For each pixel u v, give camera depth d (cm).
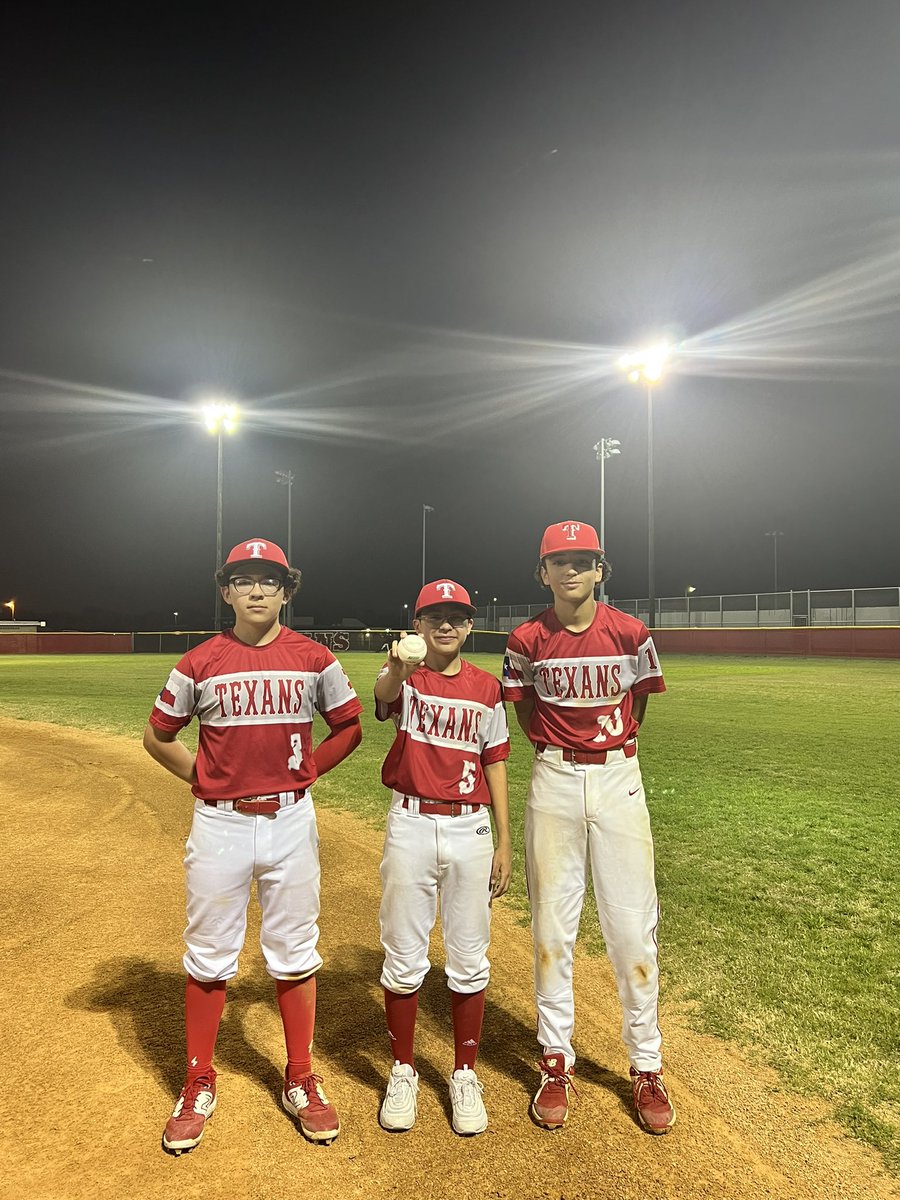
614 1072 266
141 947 367
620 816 243
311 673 241
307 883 239
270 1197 204
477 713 244
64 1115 237
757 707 1316
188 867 234
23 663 2989
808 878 463
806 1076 262
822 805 640
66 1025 292
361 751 910
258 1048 278
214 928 233
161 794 698
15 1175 210
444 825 239
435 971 350
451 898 242
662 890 443
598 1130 233
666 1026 296
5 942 371
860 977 335
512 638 258
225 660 235
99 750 923
